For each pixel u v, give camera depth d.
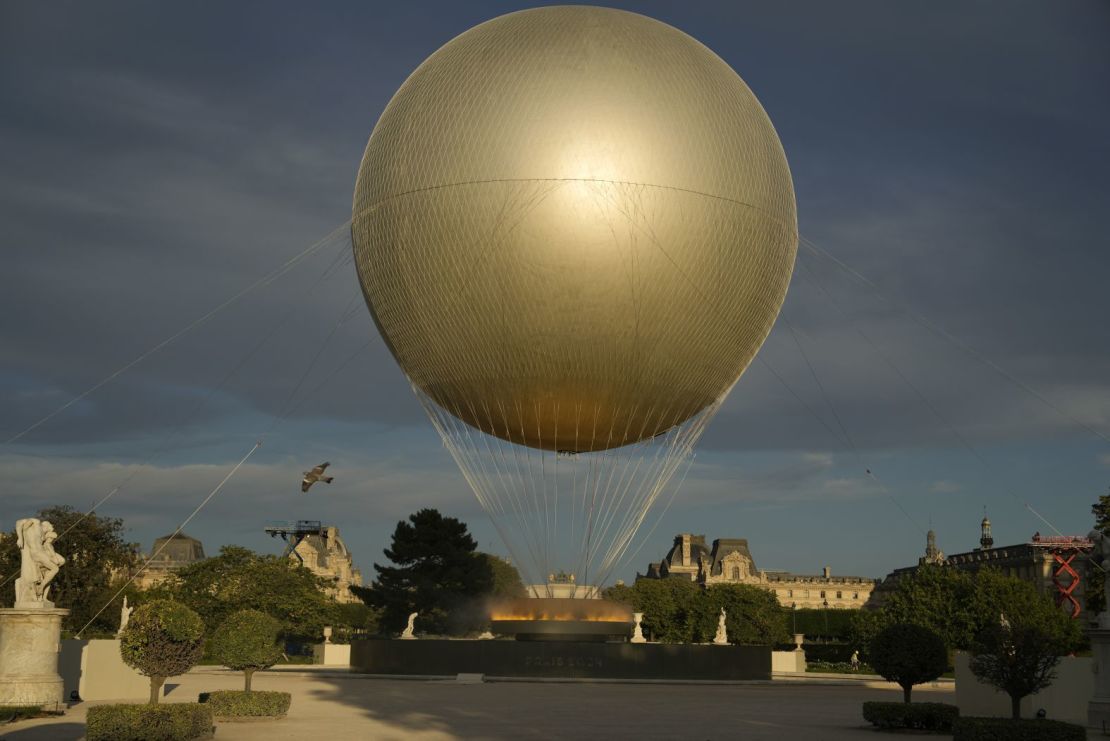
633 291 43.34
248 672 35.59
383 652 59.97
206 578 102.50
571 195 42.09
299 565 111.81
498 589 121.62
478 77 43.59
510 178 42.28
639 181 42.31
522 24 45.50
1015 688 29.39
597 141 42.22
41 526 36.94
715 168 43.50
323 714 36.44
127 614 46.50
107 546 94.19
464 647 57.59
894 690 56.06
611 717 35.81
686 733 31.05
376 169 45.94
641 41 44.69
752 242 44.94
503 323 44.56
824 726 34.03
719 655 57.66
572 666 55.88
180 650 29.94
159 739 27.42
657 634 144.50
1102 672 32.94
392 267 45.75
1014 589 94.38
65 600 90.88
